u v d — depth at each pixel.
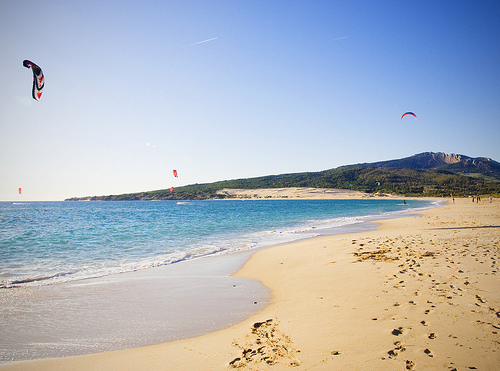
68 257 11.99
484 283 6.52
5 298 6.94
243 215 39.38
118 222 30.39
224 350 4.38
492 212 30.88
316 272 8.66
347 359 3.86
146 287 7.80
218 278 8.70
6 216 44.00
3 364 4.16
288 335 4.75
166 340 4.84
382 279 7.34
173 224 26.94
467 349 3.91
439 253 9.84
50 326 5.43
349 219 29.56
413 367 3.58
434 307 5.35
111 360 4.23
